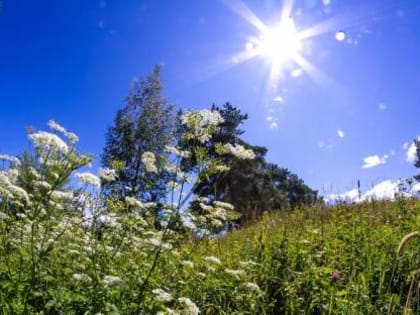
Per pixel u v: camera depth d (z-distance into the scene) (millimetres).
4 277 3699
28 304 3436
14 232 4383
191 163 3912
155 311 3609
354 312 3959
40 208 4098
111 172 4789
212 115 3922
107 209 4785
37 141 3912
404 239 2646
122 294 3707
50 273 3924
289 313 4391
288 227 7832
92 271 4105
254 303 4324
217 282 4496
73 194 4828
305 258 5297
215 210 4555
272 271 4941
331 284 4555
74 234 4738
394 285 4594
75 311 3561
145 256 4520
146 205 4543
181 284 4414
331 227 7180
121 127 30000
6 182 4090
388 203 9164
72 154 4062
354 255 5352
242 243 6688
